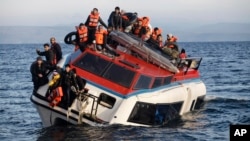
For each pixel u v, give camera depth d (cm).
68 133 2000
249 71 5828
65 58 2278
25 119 2545
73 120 2031
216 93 3697
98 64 2167
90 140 1919
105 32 2292
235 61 8269
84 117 2027
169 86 2377
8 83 4475
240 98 3359
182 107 2491
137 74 2128
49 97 2031
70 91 2022
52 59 2205
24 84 4366
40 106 2067
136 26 2739
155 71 2316
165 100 2223
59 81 2023
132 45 2391
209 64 7500
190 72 2806
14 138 2084
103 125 2023
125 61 2186
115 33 2459
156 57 2362
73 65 2180
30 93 3681
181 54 2805
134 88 2100
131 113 2052
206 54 11906
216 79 4875
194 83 2756
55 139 1947
